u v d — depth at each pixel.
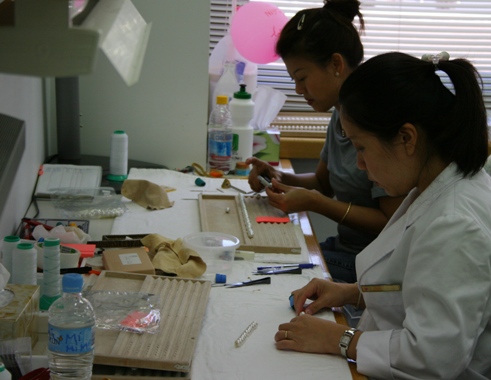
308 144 3.01
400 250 1.27
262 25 2.63
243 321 1.35
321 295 1.45
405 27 3.09
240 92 2.62
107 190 2.08
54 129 2.58
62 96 2.38
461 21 3.11
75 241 1.65
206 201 2.11
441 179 1.24
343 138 2.06
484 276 1.13
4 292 1.18
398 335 1.19
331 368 1.19
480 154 1.23
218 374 1.14
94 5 0.92
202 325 1.32
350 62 1.90
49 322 1.06
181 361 1.11
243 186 2.33
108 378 1.09
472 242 1.13
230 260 1.65
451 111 1.21
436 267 1.14
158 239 1.66
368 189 1.98
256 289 1.52
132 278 1.47
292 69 1.93
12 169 1.09
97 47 0.65
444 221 1.15
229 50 2.80
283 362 1.20
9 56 0.65
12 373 1.04
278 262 1.69
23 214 1.92
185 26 2.50
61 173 2.21
